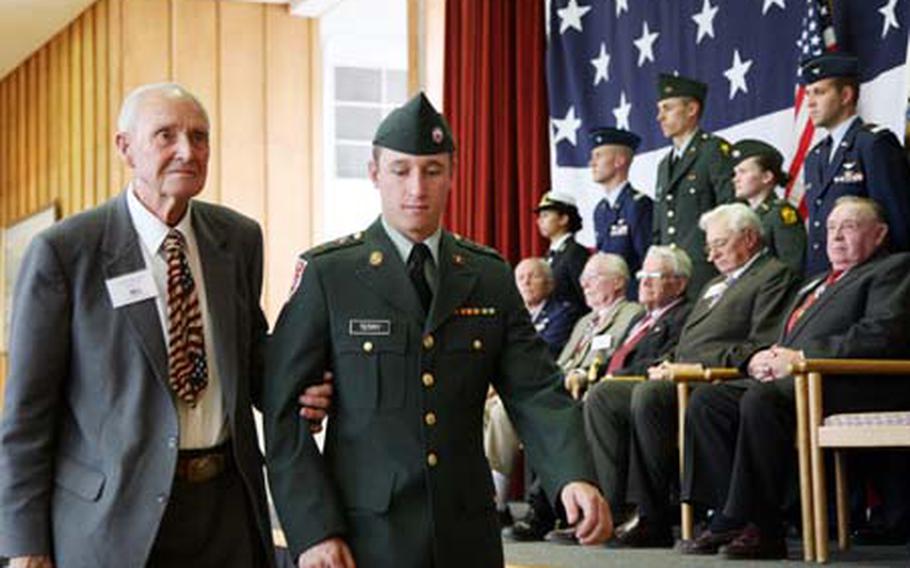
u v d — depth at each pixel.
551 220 7.52
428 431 2.58
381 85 11.68
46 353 2.76
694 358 5.57
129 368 2.78
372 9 11.53
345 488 2.58
